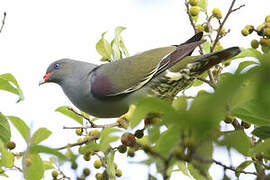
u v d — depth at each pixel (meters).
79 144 6.26
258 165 5.79
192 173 5.96
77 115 7.35
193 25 8.46
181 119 3.63
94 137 6.27
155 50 9.54
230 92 2.77
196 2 8.28
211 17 8.13
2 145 6.38
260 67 2.58
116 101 9.38
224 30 8.32
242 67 6.22
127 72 9.27
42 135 5.02
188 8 8.32
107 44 9.07
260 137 5.41
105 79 9.34
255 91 2.64
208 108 2.92
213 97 2.84
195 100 3.47
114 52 8.97
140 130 6.21
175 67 9.07
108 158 6.57
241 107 5.15
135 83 9.19
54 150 4.61
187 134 3.74
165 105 4.31
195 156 3.72
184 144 3.87
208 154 4.19
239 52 6.53
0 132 6.42
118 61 9.52
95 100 9.48
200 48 8.78
